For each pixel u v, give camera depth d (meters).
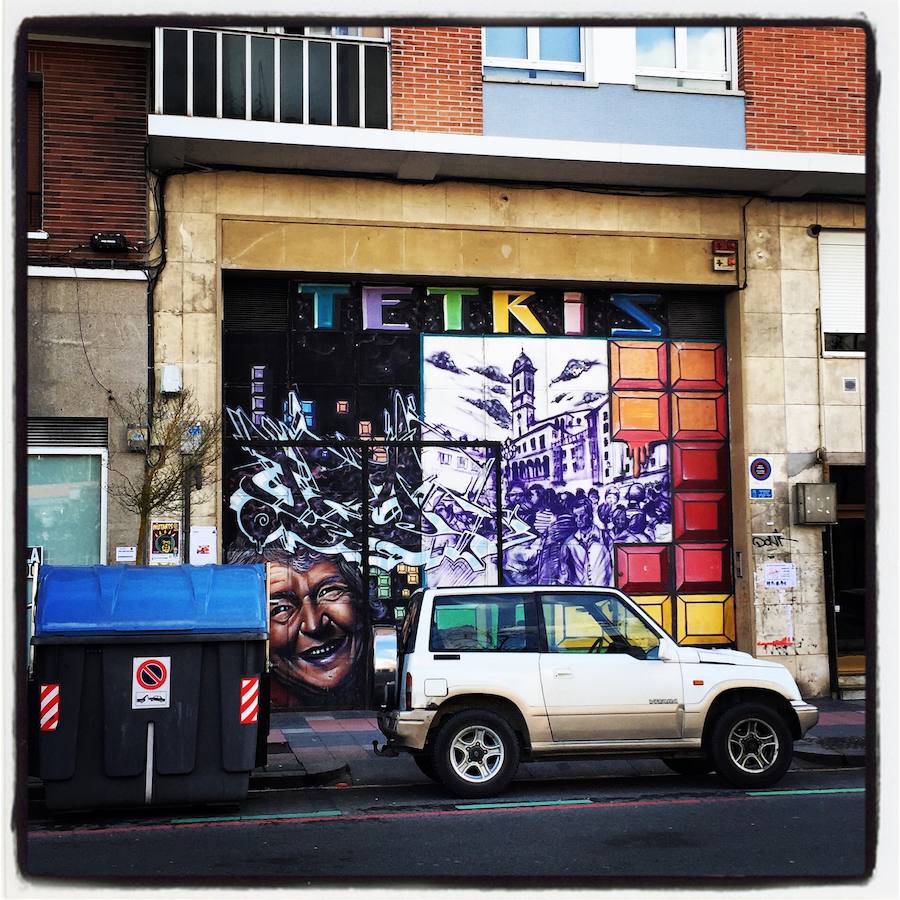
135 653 8.80
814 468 15.61
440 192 14.56
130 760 8.68
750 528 15.34
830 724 13.27
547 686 9.52
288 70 13.60
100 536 13.12
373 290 14.84
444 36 14.20
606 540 15.27
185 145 13.16
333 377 14.64
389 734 9.58
